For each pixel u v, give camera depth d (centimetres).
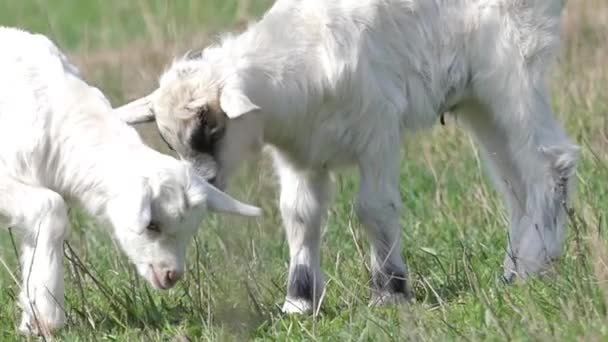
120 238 1123
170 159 1118
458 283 1198
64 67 1218
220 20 2284
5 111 1175
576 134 1634
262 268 1280
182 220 1091
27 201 1138
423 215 1498
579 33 2173
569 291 1073
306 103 1204
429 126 1277
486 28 1265
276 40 1203
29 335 1139
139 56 2191
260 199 1449
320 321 1135
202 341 1103
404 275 1211
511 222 1299
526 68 1271
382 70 1224
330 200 1257
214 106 1163
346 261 1311
